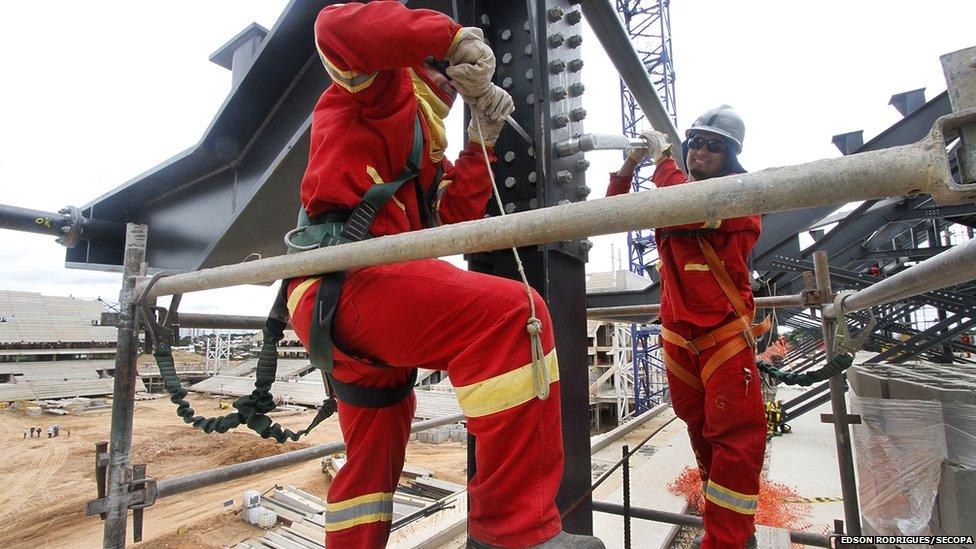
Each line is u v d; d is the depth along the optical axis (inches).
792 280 338.3
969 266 47.5
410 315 45.4
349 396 57.6
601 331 1466.5
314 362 51.1
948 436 79.3
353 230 49.1
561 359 73.3
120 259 138.3
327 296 46.9
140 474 76.6
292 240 50.8
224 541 509.7
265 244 129.6
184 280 66.6
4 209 103.8
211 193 128.2
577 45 82.5
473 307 44.6
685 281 83.8
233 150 120.1
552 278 72.5
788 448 327.6
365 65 45.6
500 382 41.9
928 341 316.8
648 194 30.8
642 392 1277.1
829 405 484.1
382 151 52.8
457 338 45.3
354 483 57.9
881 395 108.5
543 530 39.8
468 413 43.8
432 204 64.0
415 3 96.1
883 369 136.4
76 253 131.8
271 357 59.7
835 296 97.6
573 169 81.0
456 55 47.5
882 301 76.8
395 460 60.5
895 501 98.4
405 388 59.5
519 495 41.3
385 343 47.0
